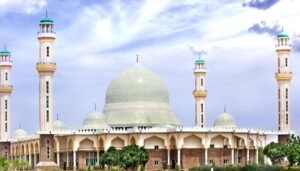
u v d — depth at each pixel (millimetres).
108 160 182375
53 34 195125
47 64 192750
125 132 199500
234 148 198875
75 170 197000
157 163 197000
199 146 195375
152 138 197500
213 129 196250
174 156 196875
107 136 197750
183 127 197000
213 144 196750
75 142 199250
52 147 193625
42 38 193875
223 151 197500
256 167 169375
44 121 192875
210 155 195750
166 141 197125
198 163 194625
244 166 169625
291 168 178625
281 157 195000
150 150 197000
